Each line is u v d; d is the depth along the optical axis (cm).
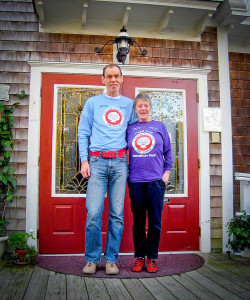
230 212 332
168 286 218
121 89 328
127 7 304
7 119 310
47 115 316
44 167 311
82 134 251
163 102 335
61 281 225
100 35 329
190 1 307
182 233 324
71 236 308
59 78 320
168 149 256
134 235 252
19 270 253
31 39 321
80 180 315
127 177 256
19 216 304
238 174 321
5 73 315
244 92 367
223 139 339
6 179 291
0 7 322
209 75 344
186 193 328
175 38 341
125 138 257
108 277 234
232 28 348
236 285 222
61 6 307
